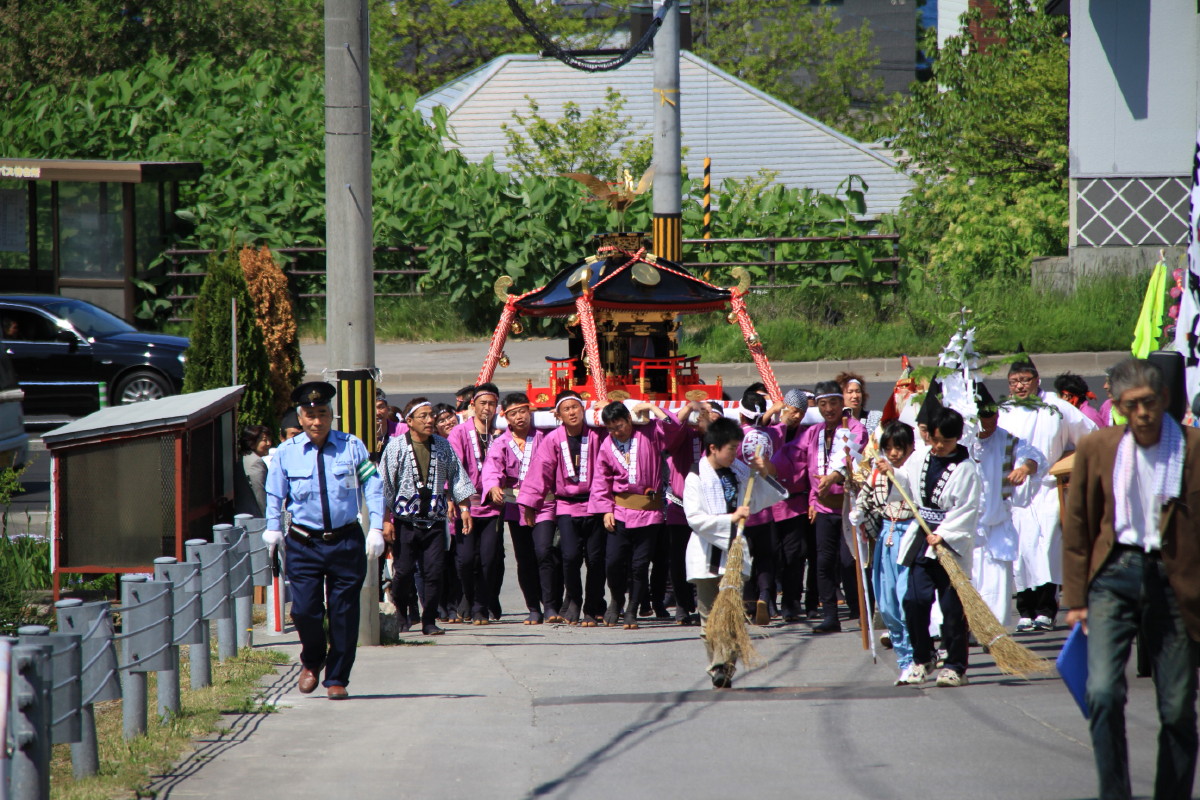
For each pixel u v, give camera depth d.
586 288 47.28
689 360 49.78
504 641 39.50
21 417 61.72
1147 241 100.75
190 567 31.31
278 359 59.03
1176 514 19.78
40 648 21.31
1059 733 25.30
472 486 41.91
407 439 41.19
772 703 29.05
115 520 39.38
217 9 156.38
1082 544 20.62
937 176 128.75
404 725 27.55
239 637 37.38
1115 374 20.12
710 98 139.25
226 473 44.94
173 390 75.38
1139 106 99.94
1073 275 100.50
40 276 95.56
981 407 33.09
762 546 41.28
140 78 120.88
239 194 110.81
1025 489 35.88
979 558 34.09
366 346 37.75
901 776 22.69
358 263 37.50
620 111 138.75
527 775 23.55
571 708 29.17
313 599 30.39
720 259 110.19
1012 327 90.44
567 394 42.28
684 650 37.31
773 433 41.66
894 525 31.19
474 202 108.44
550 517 43.06
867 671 33.31
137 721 26.62
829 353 93.62
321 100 119.38
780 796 21.73
